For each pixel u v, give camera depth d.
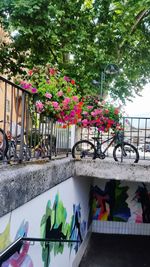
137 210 8.12
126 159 6.31
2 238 2.16
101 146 5.95
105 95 8.14
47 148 4.29
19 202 2.43
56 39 7.35
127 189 8.12
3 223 2.17
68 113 4.32
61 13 6.45
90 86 7.52
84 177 6.39
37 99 3.95
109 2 7.77
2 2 5.90
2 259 1.89
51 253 3.85
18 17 6.19
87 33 7.70
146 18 8.80
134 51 9.09
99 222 8.12
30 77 4.24
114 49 8.43
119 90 8.56
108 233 8.09
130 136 6.23
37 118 4.15
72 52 7.61
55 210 3.95
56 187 3.93
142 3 7.68
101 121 5.74
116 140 5.83
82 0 7.20
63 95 4.26
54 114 4.25
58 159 4.61
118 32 8.24
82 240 6.53
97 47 8.00
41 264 3.38
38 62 7.54
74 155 5.68
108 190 8.14
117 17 8.06
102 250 6.87
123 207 8.12
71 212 5.18
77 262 5.89
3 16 6.31
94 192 8.15
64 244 4.66
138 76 9.20
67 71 7.49
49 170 3.37
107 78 7.98
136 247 7.18
